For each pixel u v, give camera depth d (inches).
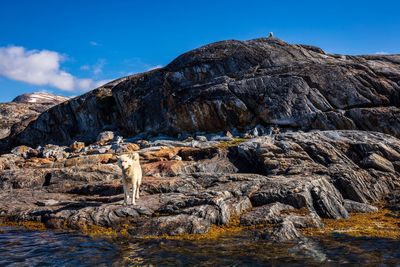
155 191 669.3
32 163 994.7
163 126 1228.5
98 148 1075.3
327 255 394.3
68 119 1587.1
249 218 519.5
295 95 1056.8
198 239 461.7
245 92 1105.4
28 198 714.8
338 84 1048.2
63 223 551.5
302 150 772.6
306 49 1294.3
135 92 1365.7
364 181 679.1
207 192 588.4
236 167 794.8
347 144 787.4
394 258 382.6
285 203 559.8
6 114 2391.7
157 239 469.1
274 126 1055.0
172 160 836.0
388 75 1048.8
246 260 381.4
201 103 1130.0
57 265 378.0
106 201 641.6
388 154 753.6
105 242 461.7
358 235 470.9
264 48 1248.8
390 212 589.6
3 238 491.2
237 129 1112.2
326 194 582.2
